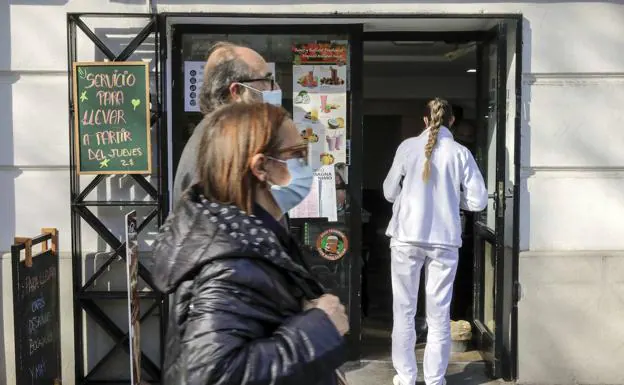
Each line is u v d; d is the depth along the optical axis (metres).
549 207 4.31
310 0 4.22
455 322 5.07
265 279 1.49
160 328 4.23
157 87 4.15
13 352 4.30
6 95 4.25
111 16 4.15
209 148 1.62
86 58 4.24
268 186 1.69
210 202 1.58
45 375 3.89
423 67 7.95
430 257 4.02
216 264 1.47
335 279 4.59
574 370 4.33
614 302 4.30
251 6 4.22
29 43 4.21
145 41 4.26
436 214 3.98
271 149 1.63
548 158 4.29
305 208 4.55
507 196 4.35
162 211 4.21
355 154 4.54
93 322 4.32
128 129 4.10
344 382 1.78
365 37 4.91
